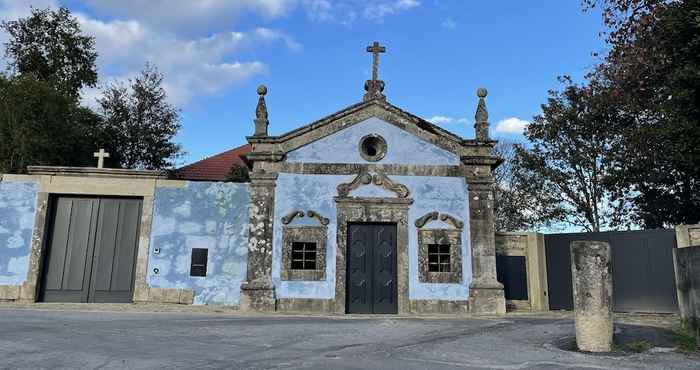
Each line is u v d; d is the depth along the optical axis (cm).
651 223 2272
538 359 764
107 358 711
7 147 1902
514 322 1182
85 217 1588
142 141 2761
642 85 1812
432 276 1473
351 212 1506
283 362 706
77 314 1199
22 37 2705
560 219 2647
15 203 1545
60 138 2070
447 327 1078
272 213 1498
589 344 829
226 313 1350
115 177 1585
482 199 1525
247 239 1559
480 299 1450
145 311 1341
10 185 1555
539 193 2706
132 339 866
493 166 1559
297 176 1527
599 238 1588
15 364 664
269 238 1480
